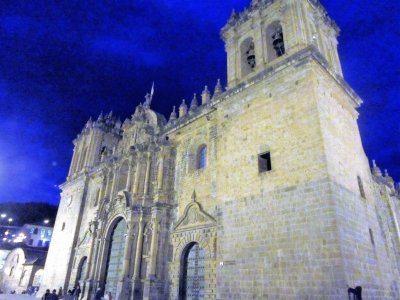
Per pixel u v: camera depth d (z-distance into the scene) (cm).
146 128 3606
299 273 1750
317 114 2011
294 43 2406
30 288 5416
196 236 2594
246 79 2612
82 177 4791
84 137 5428
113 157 4078
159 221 2919
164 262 2786
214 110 2920
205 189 2733
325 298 1598
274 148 2180
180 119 3300
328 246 1683
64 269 4178
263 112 2362
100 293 3231
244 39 2950
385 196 3409
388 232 2531
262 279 1909
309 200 1858
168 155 3266
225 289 2086
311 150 1958
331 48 2856
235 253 2131
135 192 3288
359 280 1675
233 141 2511
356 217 1950
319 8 2828
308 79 2150
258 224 2070
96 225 3744
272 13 2753
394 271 2309
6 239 9281
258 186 2172
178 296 2536
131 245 2998
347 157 2189
